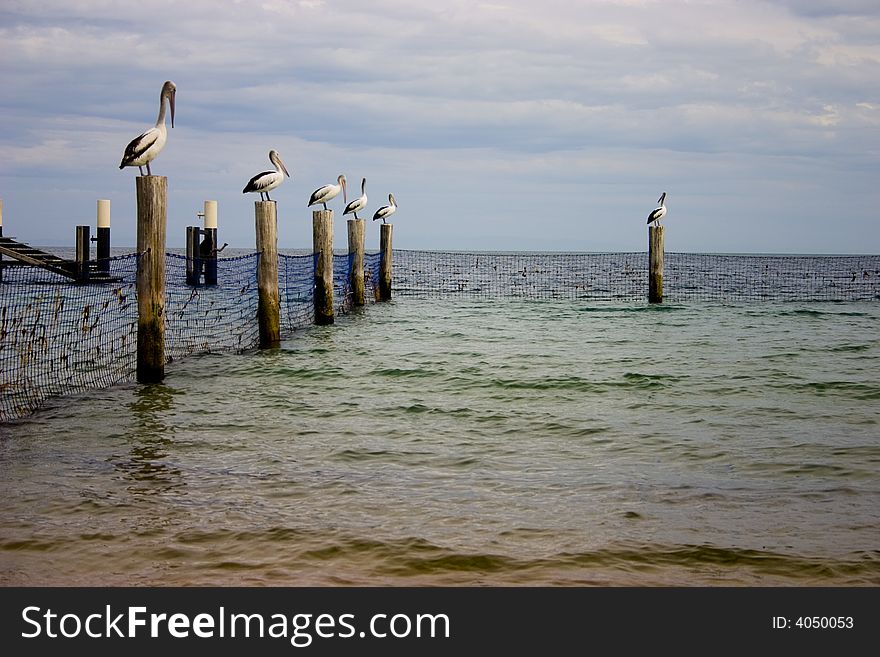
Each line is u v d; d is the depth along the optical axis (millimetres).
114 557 6957
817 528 7590
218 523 7656
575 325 24375
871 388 14156
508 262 69375
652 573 6719
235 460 9789
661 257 30625
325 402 13172
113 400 13133
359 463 9672
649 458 9906
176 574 6668
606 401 13266
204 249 35125
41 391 13648
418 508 8070
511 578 6625
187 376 15211
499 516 7852
